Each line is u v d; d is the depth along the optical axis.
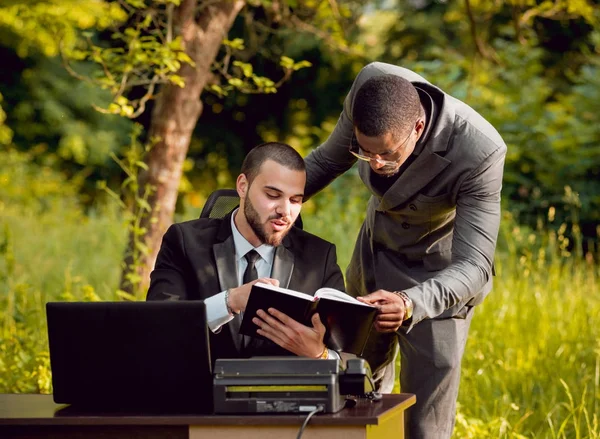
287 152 3.88
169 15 6.24
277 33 7.71
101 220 11.16
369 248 4.81
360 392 3.22
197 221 4.11
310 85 17.38
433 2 16.66
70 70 6.28
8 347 6.14
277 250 4.02
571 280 8.37
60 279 8.41
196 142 17.69
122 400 3.33
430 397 4.57
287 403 3.12
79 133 15.82
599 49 13.58
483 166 4.12
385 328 3.77
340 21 7.69
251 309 3.42
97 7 7.59
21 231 10.73
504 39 14.53
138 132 6.42
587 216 11.55
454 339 4.55
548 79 15.88
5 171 14.73
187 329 3.26
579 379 6.38
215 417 3.12
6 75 15.52
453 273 4.03
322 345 3.46
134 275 6.24
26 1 7.53
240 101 17.12
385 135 3.80
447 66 12.81
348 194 11.42
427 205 4.27
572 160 11.69
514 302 7.42
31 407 3.43
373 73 4.36
